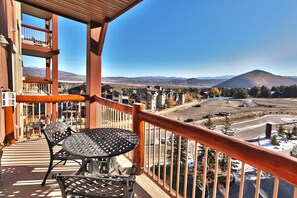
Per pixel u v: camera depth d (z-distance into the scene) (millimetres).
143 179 2396
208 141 1357
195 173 1570
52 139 2406
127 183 1112
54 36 10375
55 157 2209
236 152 1134
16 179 2350
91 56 4301
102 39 4160
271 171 938
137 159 2498
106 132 2273
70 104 4477
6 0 3803
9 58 3709
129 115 2932
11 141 3496
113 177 1154
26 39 10070
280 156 904
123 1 3188
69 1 3338
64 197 1195
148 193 2123
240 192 1161
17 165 2715
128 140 1978
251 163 1045
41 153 3158
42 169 2623
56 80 10422
